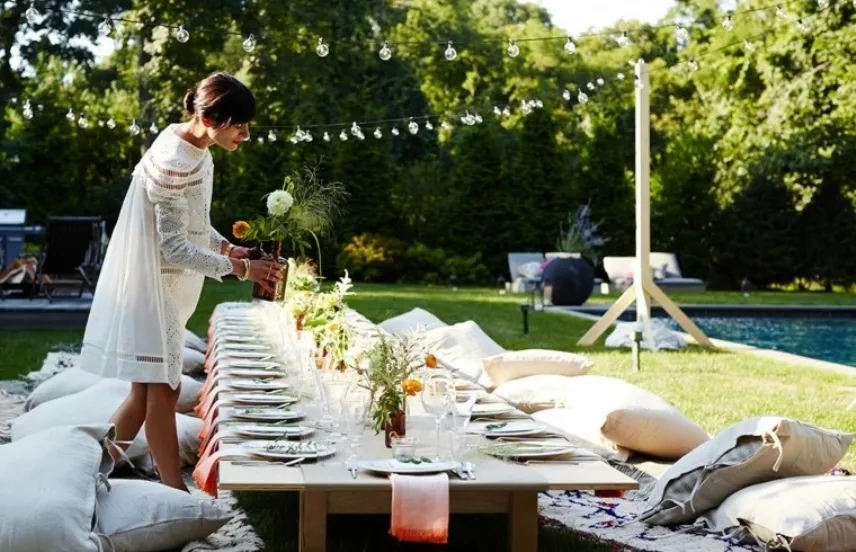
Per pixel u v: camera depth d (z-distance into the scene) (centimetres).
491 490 341
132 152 2602
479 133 2480
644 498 489
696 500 434
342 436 383
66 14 2247
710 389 828
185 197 442
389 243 2362
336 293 586
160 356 440
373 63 3008
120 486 402
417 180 2531
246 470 348
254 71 2359
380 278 2367
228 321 824
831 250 2469
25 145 2336
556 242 2467
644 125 1124
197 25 2253
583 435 576
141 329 439
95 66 2617
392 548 406
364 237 2366
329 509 343
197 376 890
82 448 387
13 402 736
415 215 2519
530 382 651
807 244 2478
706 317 1816
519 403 640
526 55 3297
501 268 2472
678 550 405
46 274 1430
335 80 2525
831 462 436
